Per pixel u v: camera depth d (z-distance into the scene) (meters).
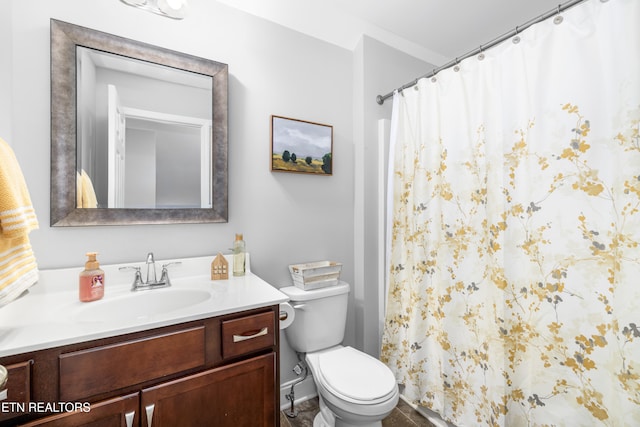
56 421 0.73
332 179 1.86
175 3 1.10
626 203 0.93
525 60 1.18
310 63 1.77
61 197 1.13
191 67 1.38
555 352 1.11
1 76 1.04
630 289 0.92
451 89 1.47
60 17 1.14
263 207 1.62
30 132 1.09
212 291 1.16
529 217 1.18
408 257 1.71
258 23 1.59
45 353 0.73
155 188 1.32
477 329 1.37
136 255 1.29
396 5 1.66
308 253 1.77
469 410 1.40
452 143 1.47
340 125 1.89
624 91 0.93
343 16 1.73
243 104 1.55
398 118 1.78
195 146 1.40
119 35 1.25
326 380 1.27
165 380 0.88
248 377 1.02
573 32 1.05
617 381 0.95
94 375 0.78
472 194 1.40
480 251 1.37
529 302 1.19
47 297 1.06
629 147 0.93
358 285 1.91
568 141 1.07
